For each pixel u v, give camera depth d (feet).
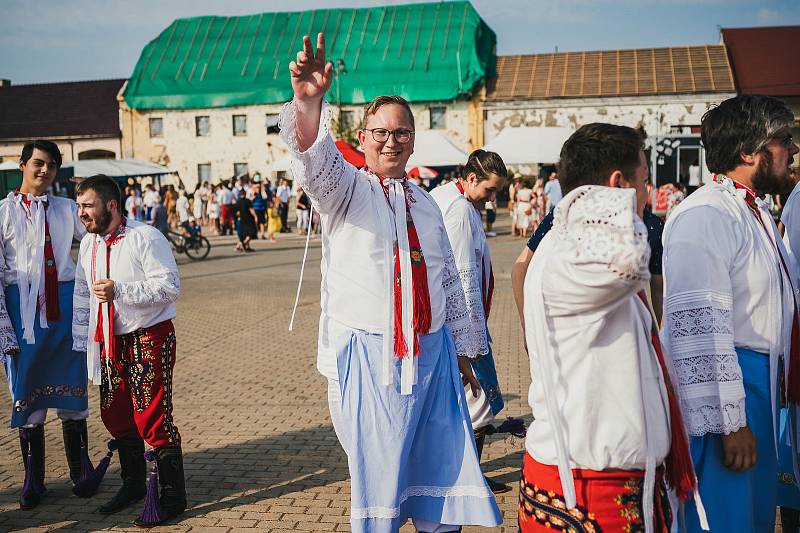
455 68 119.03
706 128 8.86
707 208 8.24
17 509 14.12
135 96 129.08
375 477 9.62
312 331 31.35
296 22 133.59
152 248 13.37
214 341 29.63
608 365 6.73
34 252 14.20
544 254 7.00
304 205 85.15
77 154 131.75
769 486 8.50
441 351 10.34
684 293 7.98
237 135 127.44
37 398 14.30
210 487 14.90
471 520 9.86
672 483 7.20
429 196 10.82
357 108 121.80
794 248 11.53
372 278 9.86
